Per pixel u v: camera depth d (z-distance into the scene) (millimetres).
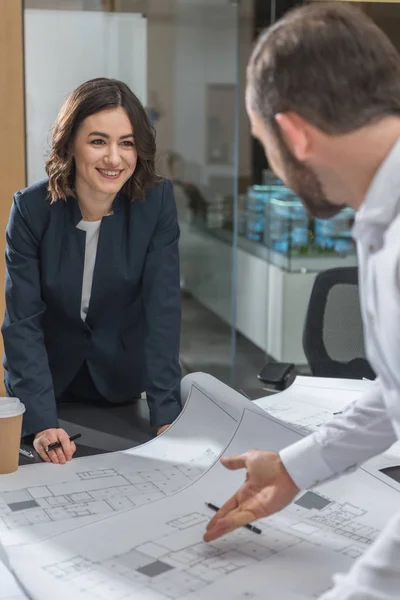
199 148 5168
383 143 802
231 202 4895
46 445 1468
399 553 865
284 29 830
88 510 1219
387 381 808
